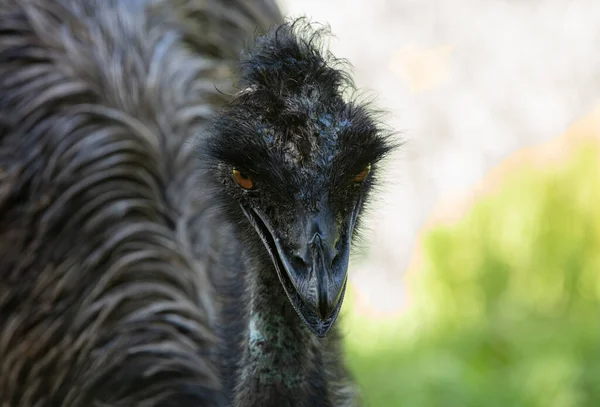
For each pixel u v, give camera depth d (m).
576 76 28.14
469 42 28.72
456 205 25.45
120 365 11.97
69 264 12.38
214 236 12.68
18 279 12.34
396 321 22.52
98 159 12.88
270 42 8.65
